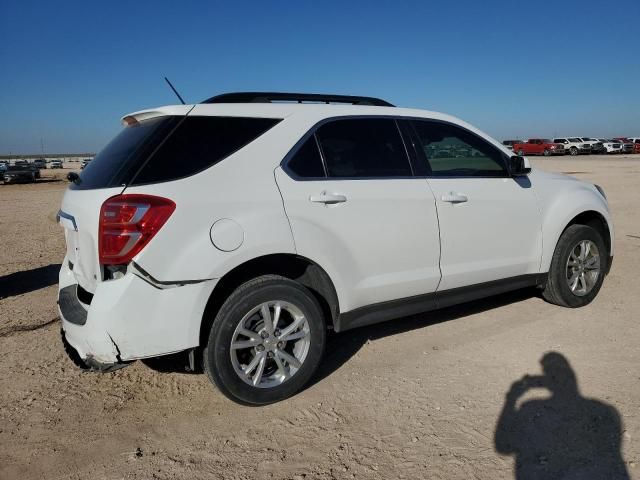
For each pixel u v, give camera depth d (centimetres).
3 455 275
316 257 317
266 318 305
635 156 4156
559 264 450
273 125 323
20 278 674
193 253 278
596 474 241
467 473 246
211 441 283
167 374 368
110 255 270
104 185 286
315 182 324
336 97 373
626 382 327
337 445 274
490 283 412
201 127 304
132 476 255
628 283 548
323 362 378
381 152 360
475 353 381
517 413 297
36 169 4056
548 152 4609
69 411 319
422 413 302
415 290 367
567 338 402
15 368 384
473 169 405
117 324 268
